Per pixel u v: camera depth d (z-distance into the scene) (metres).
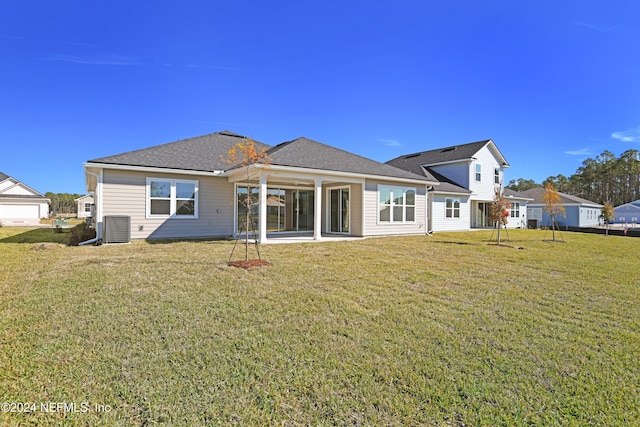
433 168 26.05
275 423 2.23
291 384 2.70
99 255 8.54
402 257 9.20
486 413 2.40
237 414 2.31
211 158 14.27
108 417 2.26
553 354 3.35
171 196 12.78
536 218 33.16
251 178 12.55
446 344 3.51
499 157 26.19
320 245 11.23
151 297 4.88
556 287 6.14
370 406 2.45
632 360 3.25
